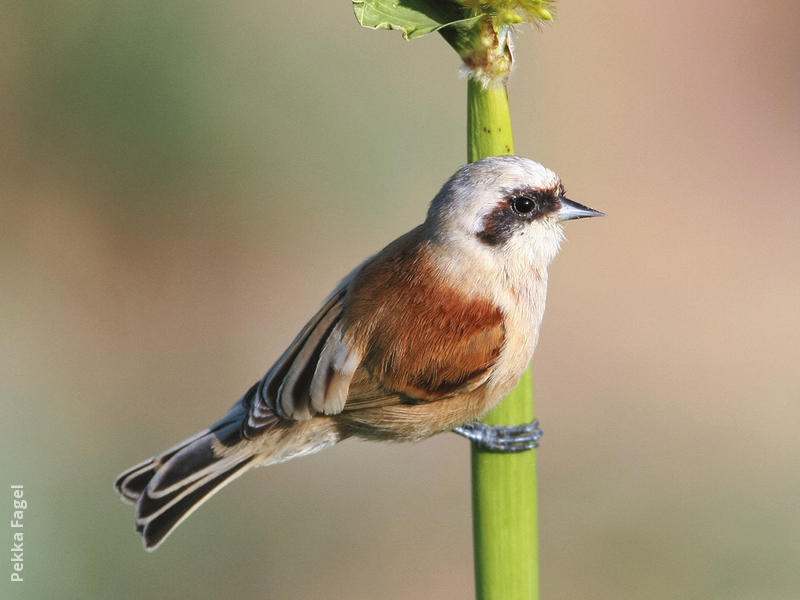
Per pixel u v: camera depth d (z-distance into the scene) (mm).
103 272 12836
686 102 16703
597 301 14523
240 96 12664
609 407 12836
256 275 13148
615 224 15336
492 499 5227
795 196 16094
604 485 11469
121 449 11000
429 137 13008
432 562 11000
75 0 12406
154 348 12625
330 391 6641
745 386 13211
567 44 15922
